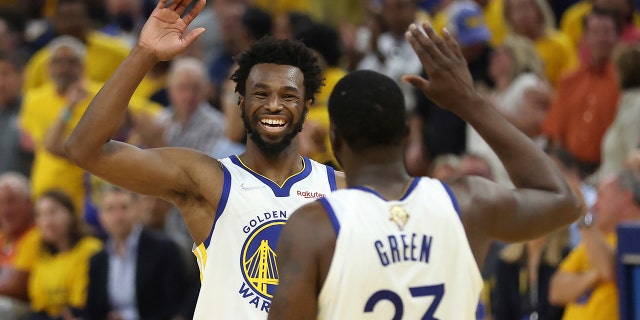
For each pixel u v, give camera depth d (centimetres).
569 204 731
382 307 683
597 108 1798
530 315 1397
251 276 878
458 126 1897
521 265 1412
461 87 742
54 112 2055
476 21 1975
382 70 2084
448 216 704
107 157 822
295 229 693
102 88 810
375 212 696
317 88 918
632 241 1158
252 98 894
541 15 2042
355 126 708
